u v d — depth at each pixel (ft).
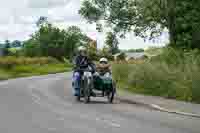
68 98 74.38
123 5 166.20
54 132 37.96
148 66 84.64
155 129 39.96
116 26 168.55
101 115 50.78
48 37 432.25
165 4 115.24
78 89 69.26
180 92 70.33
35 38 440.04
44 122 44.39
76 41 439.63
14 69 232.53
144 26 154.71
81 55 69.92
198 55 82.84
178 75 75.31
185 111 53.93
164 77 78.23
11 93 84.33
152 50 100.01
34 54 420.36
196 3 114.83
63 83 123.65
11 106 60.03
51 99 71.77
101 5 170.09
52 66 304.09
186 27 114.21
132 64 103.24
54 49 422.41
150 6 119.75
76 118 47.80
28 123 43.60
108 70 68.95
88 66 69.46
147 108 59.31
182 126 42.29
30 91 90.17
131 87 88.17
